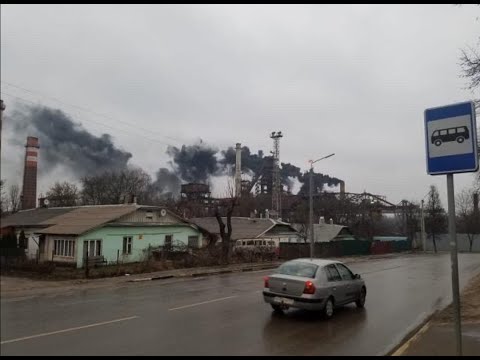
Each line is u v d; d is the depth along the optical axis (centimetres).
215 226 5081
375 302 1522
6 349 775
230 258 3441
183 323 1048
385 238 8119
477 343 856
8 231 2609
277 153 8600
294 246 4409
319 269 1217
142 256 3325
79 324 1012
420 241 8262
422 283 2202
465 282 2298
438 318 1180
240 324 1059
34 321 1047
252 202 8194
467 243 7950
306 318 1168
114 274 2362
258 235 4772
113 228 3153
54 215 3506
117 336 891
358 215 8156
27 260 2398
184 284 2022
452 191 619
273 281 1203
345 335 970
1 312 1185
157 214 3547
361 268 3309
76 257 2877
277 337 930
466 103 611
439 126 631
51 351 764
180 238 3731
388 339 938
